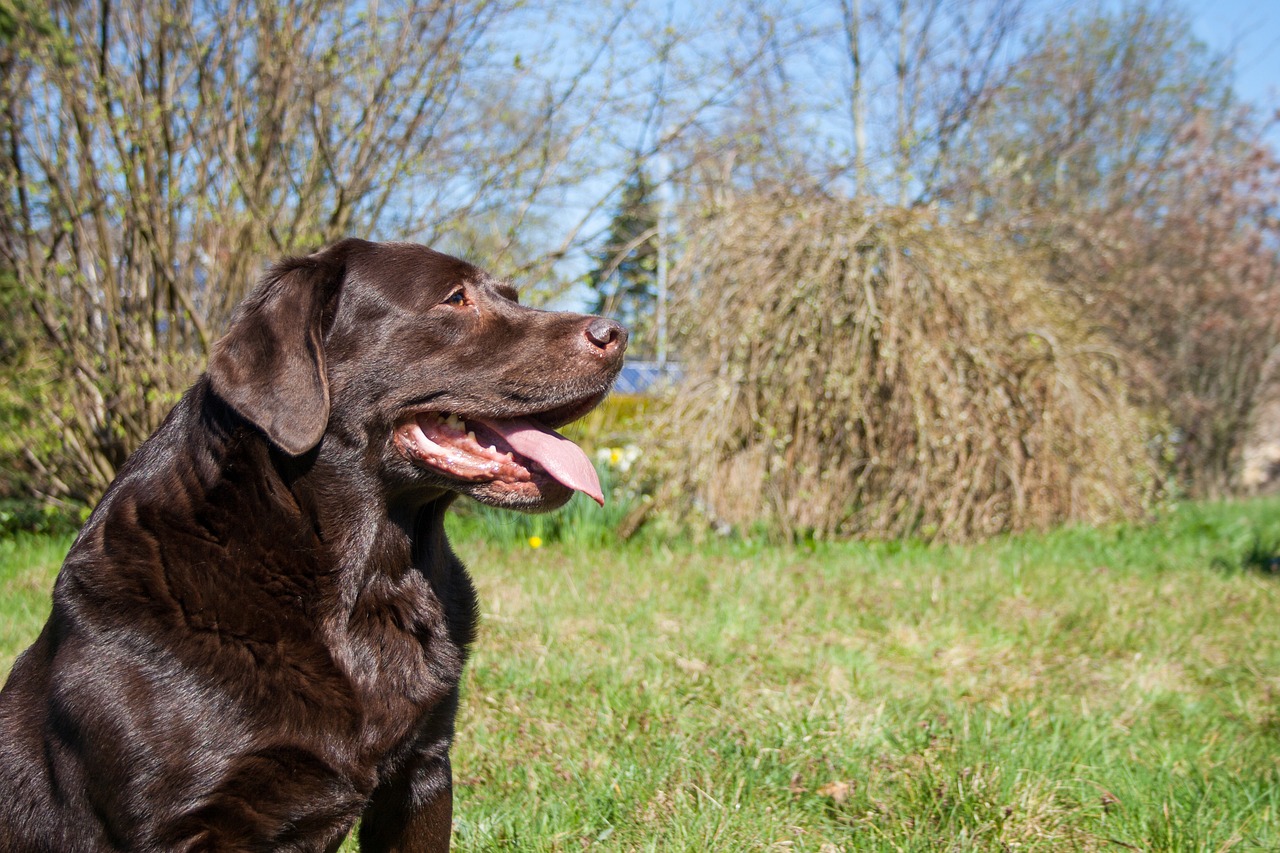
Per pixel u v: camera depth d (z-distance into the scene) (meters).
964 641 5.14
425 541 2.72
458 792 3.45
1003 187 12.95
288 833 2.28
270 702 2.23
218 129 7.70
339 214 8.12
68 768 2.17
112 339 7.88
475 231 8.77
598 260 8.97
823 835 3.13
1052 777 3.39
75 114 7.32
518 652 4.85
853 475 8.06
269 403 2.37
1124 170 16.00
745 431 7.92
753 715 4.02
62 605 2.30
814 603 5.77
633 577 6.46
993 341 7.64
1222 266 13.98
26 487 8.92
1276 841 2.99
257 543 2.36
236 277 8.04
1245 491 15.86
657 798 3.28
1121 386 8.54
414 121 8.02
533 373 2.76
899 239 7.66
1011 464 7.70
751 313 7.61
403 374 2.65
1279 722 4.10
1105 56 16.98
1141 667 4.79
